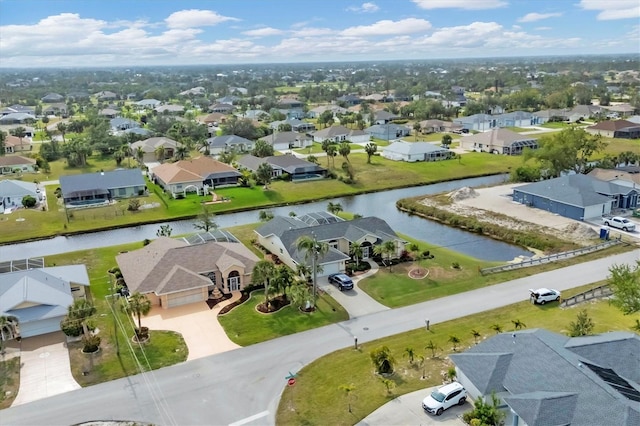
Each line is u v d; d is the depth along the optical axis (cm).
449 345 4734
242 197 10475
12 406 3981
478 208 9506
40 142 17200
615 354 3881
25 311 5050
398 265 6775
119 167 13175
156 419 3791
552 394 3391
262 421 3744
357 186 11456
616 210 9062
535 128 18538
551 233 8012
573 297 5603
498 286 6075
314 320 5275
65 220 9081
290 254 6500
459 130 18488
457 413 3762
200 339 4931
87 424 3759
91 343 4731
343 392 4053
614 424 3050
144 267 5959
